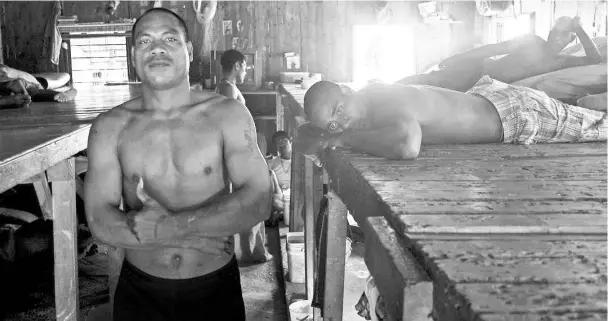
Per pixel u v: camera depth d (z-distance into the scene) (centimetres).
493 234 151
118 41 1054
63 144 329
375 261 159
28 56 1048
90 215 231
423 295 126
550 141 319
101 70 1063
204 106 241
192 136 237
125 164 237
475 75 472
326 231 303
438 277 124
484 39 960
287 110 797
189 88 244
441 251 137
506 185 209
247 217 229
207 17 1029
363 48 1047
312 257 424
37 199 573
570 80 394
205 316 248
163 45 230
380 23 1035
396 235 158
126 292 249
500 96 317
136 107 244
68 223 345
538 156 274
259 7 1053
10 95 561
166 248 242
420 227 153
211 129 238
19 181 262
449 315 117
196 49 1058
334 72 1062
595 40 496
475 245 142
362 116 276
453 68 482
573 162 260
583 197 189
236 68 711
